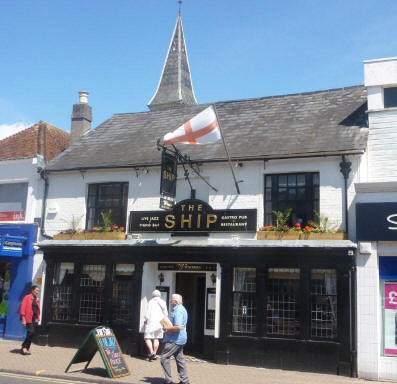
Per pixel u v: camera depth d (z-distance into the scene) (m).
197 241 13.18
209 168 13.69
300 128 14.14
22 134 18.47
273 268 12.30
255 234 12.70
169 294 13.72
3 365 10.77
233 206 13.20
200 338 14.43
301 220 12.62
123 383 9.38
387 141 12.44
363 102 14.70
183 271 13.60
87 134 17.81
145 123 17.62
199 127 12.19
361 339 11.01
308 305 11.66
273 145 13.44
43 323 14.31
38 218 15.72
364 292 11.18
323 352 11.29
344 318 11.20
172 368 11.26
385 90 13.00
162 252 13.32
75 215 15.11
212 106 12.27
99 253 14.07
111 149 15.95
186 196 13.95
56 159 16.28
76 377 9.77
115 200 14.84
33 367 10.65
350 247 11.25
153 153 14.84
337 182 12.27
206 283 13.29
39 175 15.96
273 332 11.99
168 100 39.34
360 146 12.09
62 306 14.42
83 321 14.04
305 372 11.34
